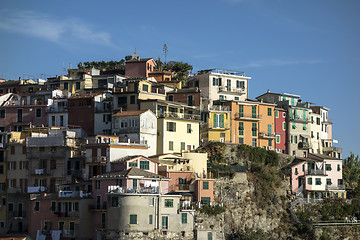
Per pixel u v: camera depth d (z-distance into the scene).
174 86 161.25
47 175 129.50
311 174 144.75
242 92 163.00
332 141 172.88
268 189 135.88
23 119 150.62
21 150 133.75
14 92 168.38
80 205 114.06
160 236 112.19
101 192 115.25
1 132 136.62
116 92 142.38
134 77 166.25
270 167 141.38
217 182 128.38
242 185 131.75
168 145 134.75
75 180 126.06
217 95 159.50
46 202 117.75
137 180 113.38
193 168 128.62
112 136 130.75
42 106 149.62
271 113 156.88
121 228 109.81
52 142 130.38
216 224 121.94
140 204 110.69
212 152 137.25
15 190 132.75
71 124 146.00
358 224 141.75
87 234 114.19
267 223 131.88
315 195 144.50
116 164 119.81
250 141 152.50
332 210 141.25
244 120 152.38
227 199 128.25
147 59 170.25
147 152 128.50
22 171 132.88
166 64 192.25
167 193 119.75
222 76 160.50
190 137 139.75
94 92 156.88
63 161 128.75
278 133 157.75
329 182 147.38
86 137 133.38
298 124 161.25
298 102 168.50
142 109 138.62
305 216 136.88
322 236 135.12
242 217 128.25
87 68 172.25
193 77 161.88
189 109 147.62
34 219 118.38
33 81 172.38
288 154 157.38
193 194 123.06
